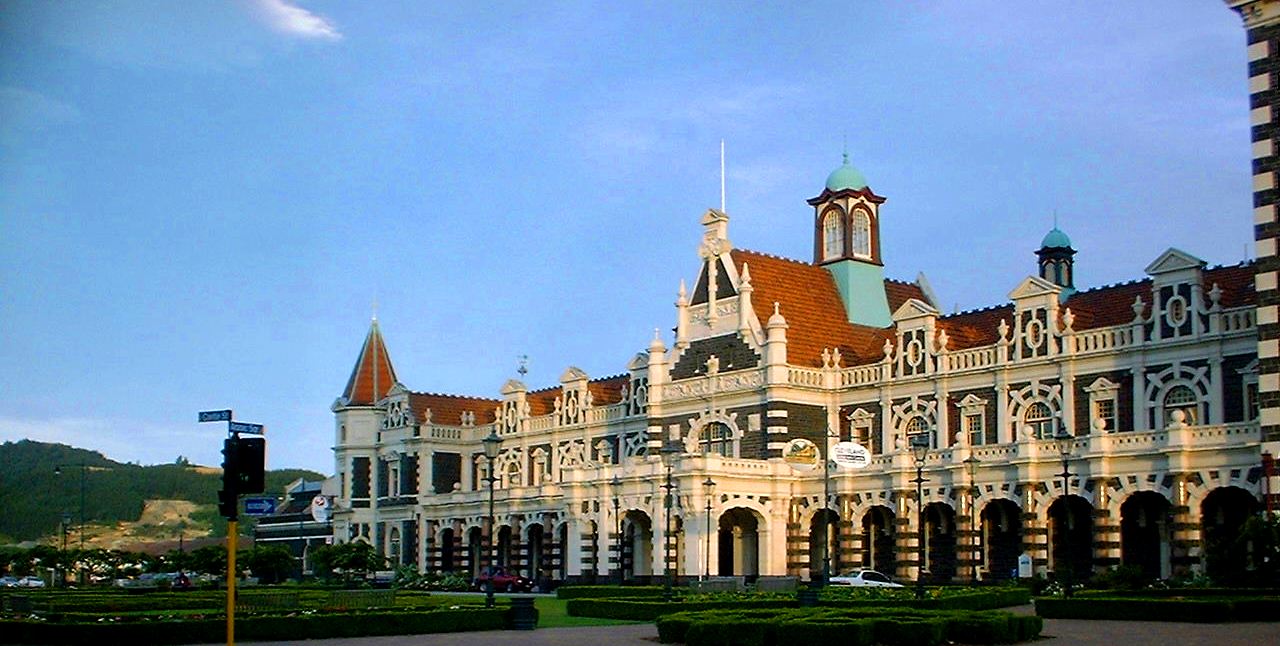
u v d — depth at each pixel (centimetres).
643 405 12344
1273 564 6644
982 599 6750
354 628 5353
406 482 14288
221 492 3338
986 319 10188
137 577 16025
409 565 13800
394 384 14700
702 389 11044
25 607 6241
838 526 10119
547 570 11906
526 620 5866
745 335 10769
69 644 4775
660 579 10175
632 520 10906
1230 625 5109
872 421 10369
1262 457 7344
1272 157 7481
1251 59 7631
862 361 10819
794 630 4391
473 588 11812
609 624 6216
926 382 10025
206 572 14088
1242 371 8188
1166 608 5403
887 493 9625
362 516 14738
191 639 4956
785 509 10269
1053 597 5872
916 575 9388
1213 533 7944
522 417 13850
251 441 3366
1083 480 8375
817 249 11944
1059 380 9175
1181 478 7844
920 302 10250
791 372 10494
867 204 11831
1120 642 4394
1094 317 9256
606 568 10700
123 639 4794
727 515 10581
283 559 13288
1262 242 7469
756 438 10531
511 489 12431
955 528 9194
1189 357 8469
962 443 9319
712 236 11350
